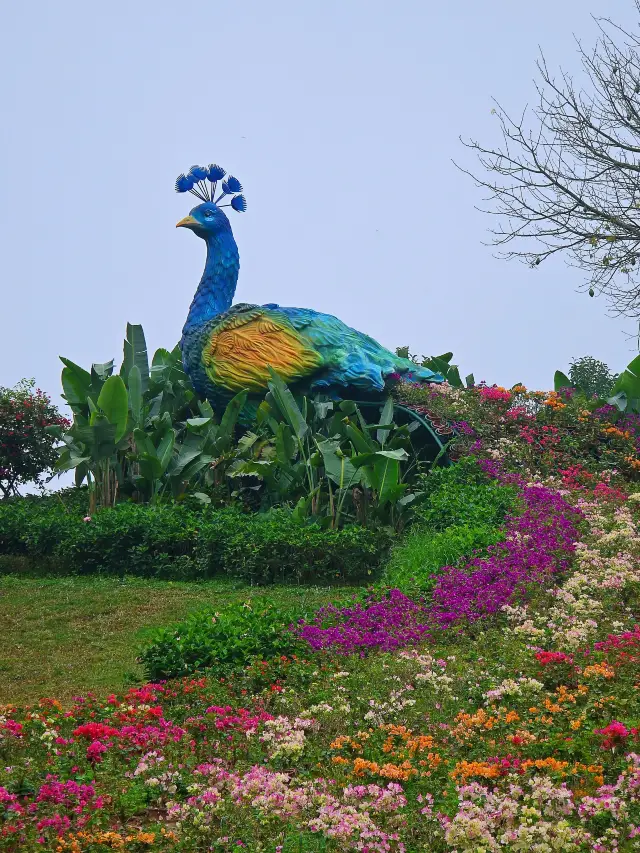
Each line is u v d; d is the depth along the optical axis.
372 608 10.32
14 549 15.96
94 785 5.98
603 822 5.15
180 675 9.05
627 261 13.02
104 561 14.94
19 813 5.41
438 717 7.21
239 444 17.78
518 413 17.23
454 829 4.95
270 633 9.48
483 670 8.20
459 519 13.73
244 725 7.15
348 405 17.20
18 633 11.55
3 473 21.66
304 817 5.50
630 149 13.33
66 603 12.86
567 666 7.73
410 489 16.69
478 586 10.62
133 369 17.88
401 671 8.34
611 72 13.52
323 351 18.05
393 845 5.12
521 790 5.46
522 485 14.57
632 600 9.78
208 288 19.41
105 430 16.44
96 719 7.43
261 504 17.36
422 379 18.92
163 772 6.21
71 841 5.21
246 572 13.75
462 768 5.84
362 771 6.06
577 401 17.84
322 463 16.48
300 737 6.67
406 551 13.55
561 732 6.52
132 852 5.39
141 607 12.56
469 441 16.80
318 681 8.46
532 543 11.46
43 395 22.22
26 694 9.22
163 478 17.19
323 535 13.91
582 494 14.23
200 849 5.40
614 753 6.09
